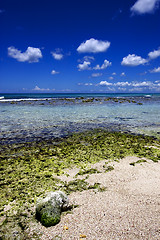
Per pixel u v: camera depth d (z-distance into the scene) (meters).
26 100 52.75
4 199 6.41
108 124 19.45
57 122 20.11
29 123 19.31
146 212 5.71
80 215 5.57
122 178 8.07
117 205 6.10
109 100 57.53
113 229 4.97
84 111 30.09
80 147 12.03
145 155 10.85
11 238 4.68
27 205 6.09
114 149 11.82
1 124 18.58
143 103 48.72
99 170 8.84
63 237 4.72
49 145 12.39
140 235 4.75
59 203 5.58
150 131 16.61
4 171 8.54
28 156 10.43
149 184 7.59
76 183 7.51
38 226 5.12
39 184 7.39
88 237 4.70
